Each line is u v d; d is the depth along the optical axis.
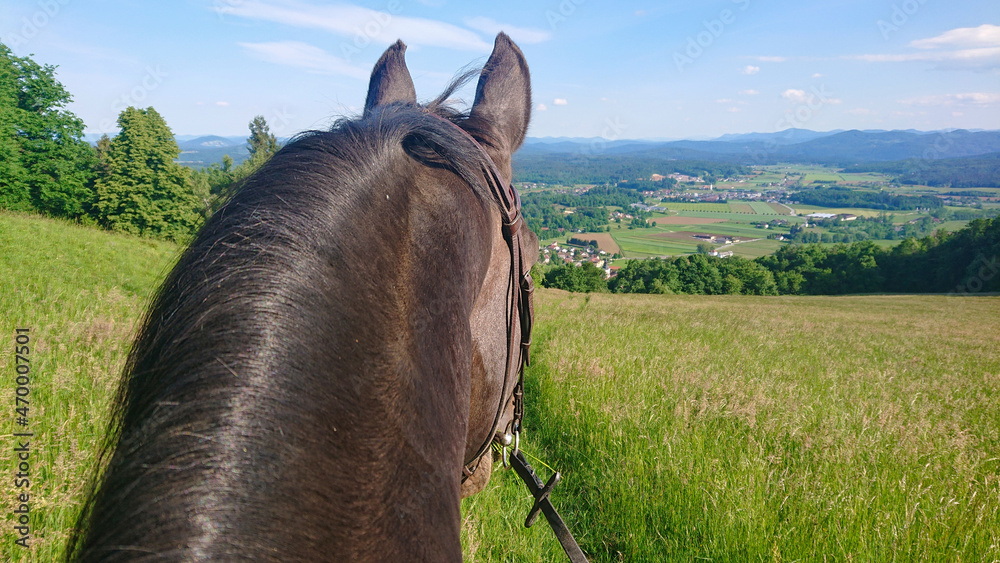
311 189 0.81
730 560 3.61
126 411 0.64
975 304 46.62
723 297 55.22
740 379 7.72
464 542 3.53
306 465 0.63
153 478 0.56
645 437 5.24
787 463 4.78
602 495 4.50
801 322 26.06
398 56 1.77
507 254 1.41
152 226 34.50
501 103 1.68
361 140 0.98
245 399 0.61
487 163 1.30
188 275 0.71
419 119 1.15
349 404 0.71
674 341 12.32
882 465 4.75
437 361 0.89
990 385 10.68
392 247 0.89
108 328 5.79
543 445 5.79
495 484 4.54
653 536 4.05
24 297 7.87
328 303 0.73
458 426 0.92
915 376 11.39
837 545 3.50
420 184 1.05
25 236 16.08
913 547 3.51
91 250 16.62
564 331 12.10
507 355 1.43
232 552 0.55
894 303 48.16
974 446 5.80
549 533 4.07
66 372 4.21
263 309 0.67
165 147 35.59
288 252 0.72
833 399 7.43
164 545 0.53
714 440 5.17
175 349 0.64
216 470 0.57
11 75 33.75
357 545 0.66
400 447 0.76
